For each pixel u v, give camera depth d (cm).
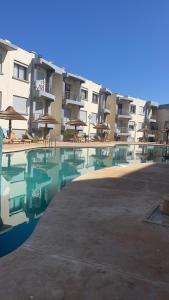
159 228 521
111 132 5191
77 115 4116
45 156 2039
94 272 350
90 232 486
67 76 3700
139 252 414
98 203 684
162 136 6278
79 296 300
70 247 421
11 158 1781
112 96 5200
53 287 314
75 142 3488
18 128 2966
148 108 6356
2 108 2727
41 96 3216
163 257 402
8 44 2598
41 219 546
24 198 891
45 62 3203
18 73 2962
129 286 324
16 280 325
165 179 1091
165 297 307
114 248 425
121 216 584
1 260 374
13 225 612
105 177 1079
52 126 3528
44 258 382
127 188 885
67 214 585
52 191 1009
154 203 704
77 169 1592
